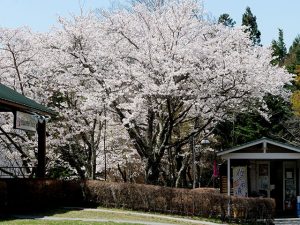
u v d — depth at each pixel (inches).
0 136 917.2
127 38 863.1
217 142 1365.7
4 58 915.4
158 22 832.3
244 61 799.7
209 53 793.6
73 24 878.4
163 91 756.6
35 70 911.7
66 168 1100.5
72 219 597.9
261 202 743.7
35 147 923.4
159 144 868.0
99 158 1123.9
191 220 701.3
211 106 815.1
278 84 870.4
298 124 1434.5
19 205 673.0
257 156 810.2
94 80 866.1
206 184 1362.0
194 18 874.1
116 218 653.9
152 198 756.6
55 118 951.0
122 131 1107.9
